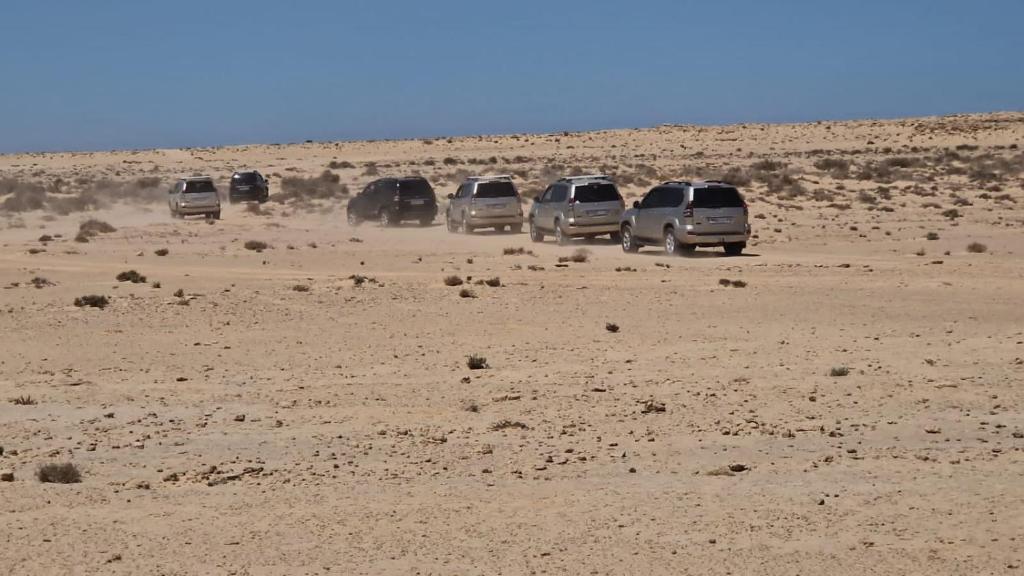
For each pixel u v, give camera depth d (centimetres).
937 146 16400
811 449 1781
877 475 1620
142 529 1398
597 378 2377
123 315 3369
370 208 7225
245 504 1510
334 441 1875
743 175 10369
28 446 1873
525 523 1411
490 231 6781
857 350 2636
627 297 3622
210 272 4550
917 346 2666
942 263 4425
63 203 9150
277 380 2416
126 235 6650
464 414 2059
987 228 6069
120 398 2252
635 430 1916
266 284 4109
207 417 2070
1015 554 1263
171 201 8412
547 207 5794
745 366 2473
